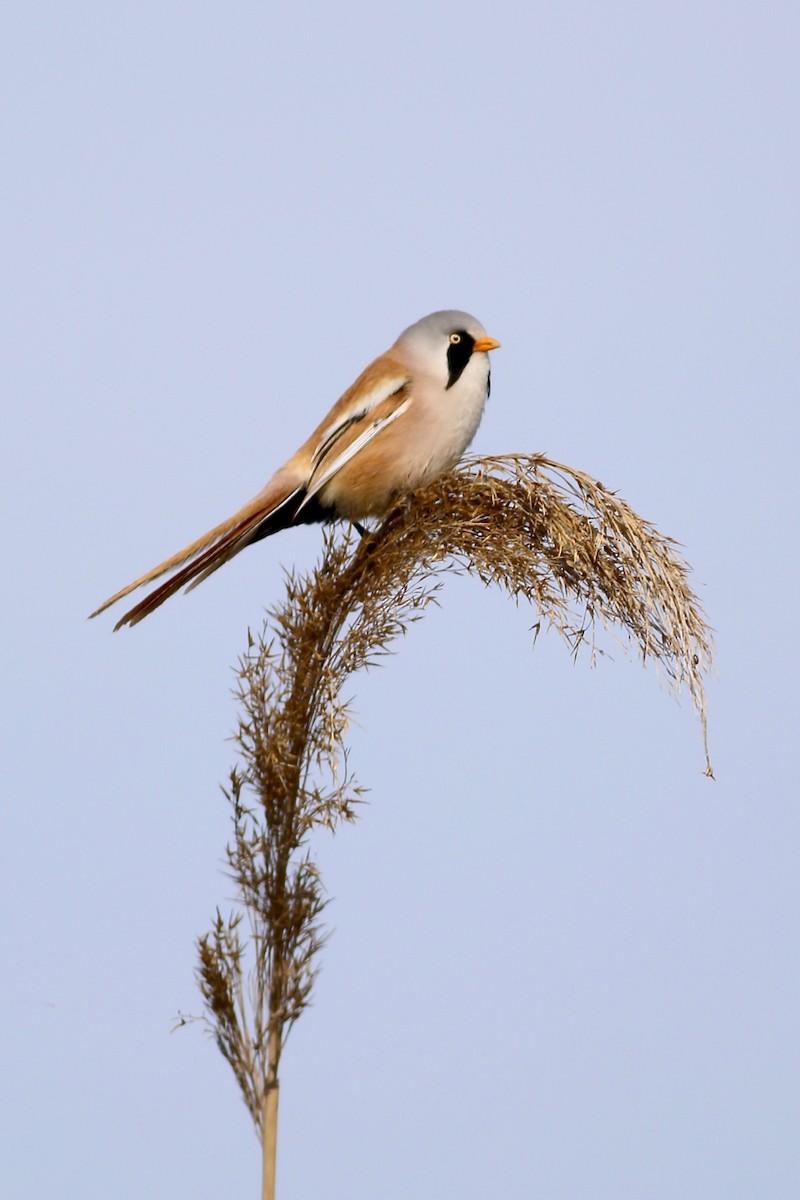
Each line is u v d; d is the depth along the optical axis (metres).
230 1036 6.36
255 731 6.57
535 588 7.16
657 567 7.01
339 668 6.74
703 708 6.90
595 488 7.19
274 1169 6.30
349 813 6.46
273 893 6.42
